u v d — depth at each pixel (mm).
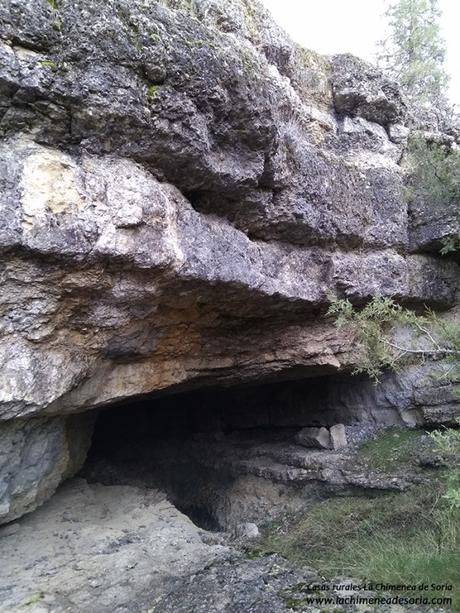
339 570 4008
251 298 4484
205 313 4449
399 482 5496
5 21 2709
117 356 4066
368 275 5633
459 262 6695
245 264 4215
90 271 3150
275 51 5840
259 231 4676
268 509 6273
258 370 5645
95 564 3934
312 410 7395
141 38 3094
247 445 7711
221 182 3896
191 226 3742
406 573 3705
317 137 6242
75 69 2924
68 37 2885
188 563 4059
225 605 3393
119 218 3133
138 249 3227
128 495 5570
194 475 7738
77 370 3564
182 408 9227
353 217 5430
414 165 6637
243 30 5230
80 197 3012
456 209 6000
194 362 4973
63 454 4590
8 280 2912
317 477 6098
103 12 2963
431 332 6109
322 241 5215
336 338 5852
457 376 5137
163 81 3246
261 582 3721
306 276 5070
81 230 2980
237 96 3613
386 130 6879
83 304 3348
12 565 3859
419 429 6293
